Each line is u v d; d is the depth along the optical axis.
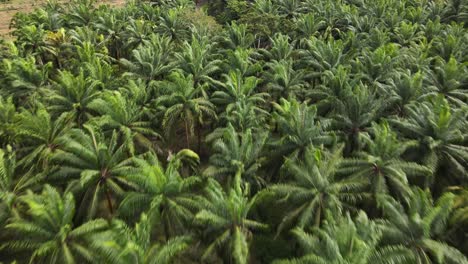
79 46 35.91
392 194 18.80
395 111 27.23
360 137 22.80
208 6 66.94
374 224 14.77
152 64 32.59
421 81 26.66
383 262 13.36
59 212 14.85
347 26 45.75
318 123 22.80
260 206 19.77
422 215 15.77
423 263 14.09
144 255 13.08
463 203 17.05
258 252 18.89
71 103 25.22
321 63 33.56
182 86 26.09
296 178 18.02
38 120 20.56
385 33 39.69
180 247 14.33
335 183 17.58
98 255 13.70
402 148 20.02
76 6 55.12
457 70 29.34
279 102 30.78
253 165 20.28
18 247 14.76
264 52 37.06
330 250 12.95
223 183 20.00
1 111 23.42
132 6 54.12
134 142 24.02
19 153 21.70
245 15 47.62
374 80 30.84
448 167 20.72
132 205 16.69
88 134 21.31
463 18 47.22
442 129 20.53
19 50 36.66
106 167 18.58
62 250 14.17
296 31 44.19
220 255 16.72
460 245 16.36
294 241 18.16
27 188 18.42
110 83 29.95
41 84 29.72
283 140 21.75
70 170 18.36
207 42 39.19
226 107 27.48
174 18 44.72
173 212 16.64
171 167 18.14
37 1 77.88
